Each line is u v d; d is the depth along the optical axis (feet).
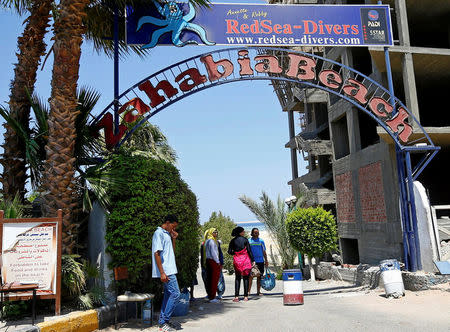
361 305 27.09
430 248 32.76
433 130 42.52
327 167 75.05
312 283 52.37
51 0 28.37
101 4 33.14
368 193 50.57
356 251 60.85
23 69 27.45
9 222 19.86
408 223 35.42
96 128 30.48
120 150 29.40
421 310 23.85
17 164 26.13
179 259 28.32
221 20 36.60
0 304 19.24
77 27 24.56
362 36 38.75
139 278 25.72
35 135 26.89
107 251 23.72
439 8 54.44
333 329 19.56
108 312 22.17
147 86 33.22
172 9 35.86
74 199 23.86
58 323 18.40
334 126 65.26
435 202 65.67
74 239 24.48
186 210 29.04
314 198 65.77
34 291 18.70
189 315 25.49
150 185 24.54
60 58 24.09
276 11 37.60
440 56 46.80
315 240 49.62
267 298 35.12
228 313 25.77
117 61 32.45
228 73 35.19
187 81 34.19
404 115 37.37
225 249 86.74
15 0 30.07
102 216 24.30
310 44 37.76
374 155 48.78
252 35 36.88
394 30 58.80
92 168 25.55
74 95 24.59
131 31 34.86
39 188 23.43
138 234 23.70
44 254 20.12
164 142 45.11
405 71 44.75
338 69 69.87
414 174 36.76
